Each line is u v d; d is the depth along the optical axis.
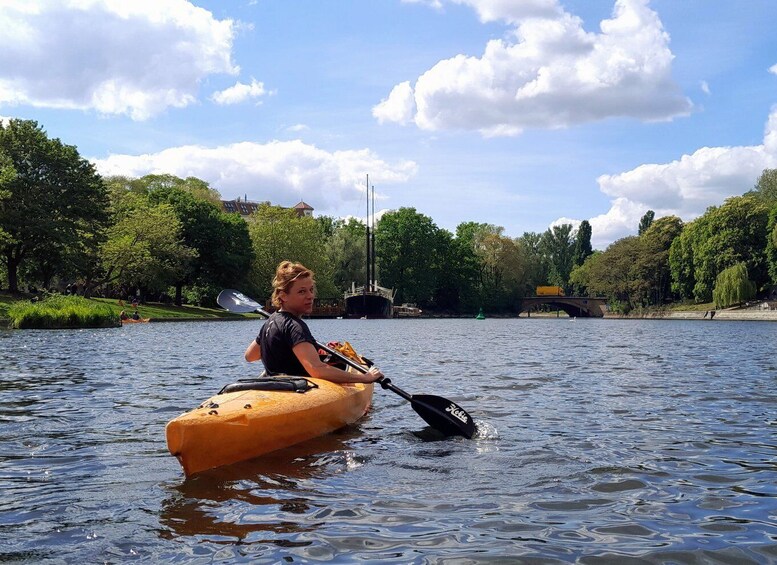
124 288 58.69
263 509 3.97
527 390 9.63
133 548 3.34
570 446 5.78
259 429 5.18
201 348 19.03
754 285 72.69
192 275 63.50
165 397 8.63
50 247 45.00
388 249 93.81
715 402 8.45
